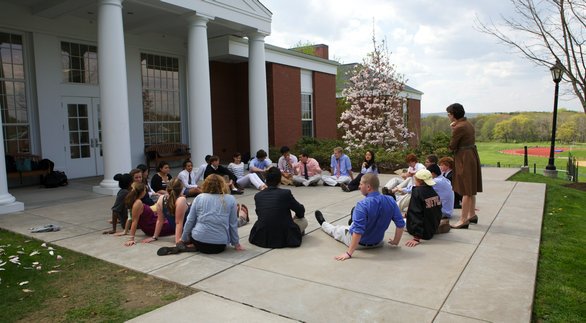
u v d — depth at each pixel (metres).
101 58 9.43
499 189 9.98
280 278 4.34
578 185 11.70
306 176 10.91
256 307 3.67
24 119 11.39
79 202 8.72
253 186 10.60
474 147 6.16
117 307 3.78
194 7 11.36
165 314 3.57
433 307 3.61
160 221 5.84
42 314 3.68
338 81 27.67
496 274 4.36
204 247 5.10
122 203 6.14
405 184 8.16
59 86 12.02
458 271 4.46
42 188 10.60
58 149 12.02
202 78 11.76
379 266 4.64
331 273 4.46
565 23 11.62
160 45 14.93
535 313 3.56
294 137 18.33
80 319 3.56
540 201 8.41
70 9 10.65
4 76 10.95
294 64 18.23
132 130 14.13
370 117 17.39
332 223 6.77
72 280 4.45
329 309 3.61
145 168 6.86
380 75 17.34
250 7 13.38
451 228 6.24
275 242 5.38
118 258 5.08
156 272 4.57
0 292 4.16
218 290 4.06
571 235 6.06
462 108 6.12
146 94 14.75
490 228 6.25
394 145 17.20
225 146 17.59
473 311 3.52
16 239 6.05
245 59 16.77
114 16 9.40
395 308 3.60
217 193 5.15
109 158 9.59
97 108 13.00
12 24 10.90
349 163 11.07
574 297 3.86
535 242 5.52
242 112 17.78
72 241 5.86
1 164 7.86
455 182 6.25
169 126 15.60
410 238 5.74
